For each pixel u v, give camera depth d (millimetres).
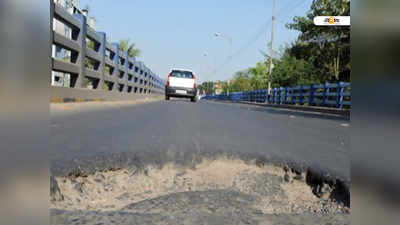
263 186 1815
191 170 2100
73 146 2543
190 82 18688
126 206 1406
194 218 1272
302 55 20656
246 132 4328
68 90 7551
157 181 1827
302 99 17719
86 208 1355
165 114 7098
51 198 1367
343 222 1268
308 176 2066
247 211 1384
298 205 1516
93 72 9492
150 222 1211
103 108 7492
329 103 14086
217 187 1761
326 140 3773
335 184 1827
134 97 16172
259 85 49125
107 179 1782
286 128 5285
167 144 2896
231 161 2383
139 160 2225
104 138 3094
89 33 8938
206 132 4070
